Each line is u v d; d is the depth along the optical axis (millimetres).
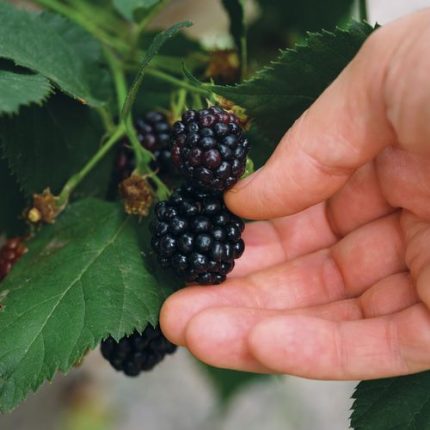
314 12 347
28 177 263
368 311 256
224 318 244
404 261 264
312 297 267
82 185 282
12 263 265
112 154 283
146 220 265
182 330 246
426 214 258
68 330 237
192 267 240
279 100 258
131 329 240
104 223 265
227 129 236
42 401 470
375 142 242
